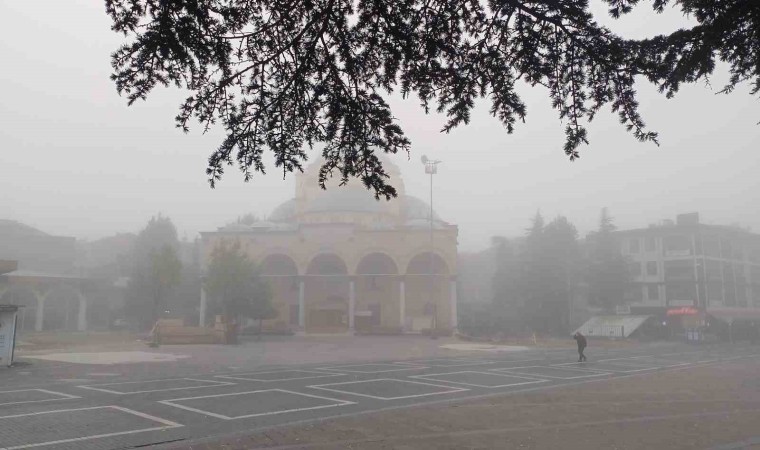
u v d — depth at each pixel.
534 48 5.75
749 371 23.12
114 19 5.12
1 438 9.31
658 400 14.59
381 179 6.08
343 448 8.88
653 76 5.62
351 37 5.63
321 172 6.24
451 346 39.44
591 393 15.88
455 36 5.76
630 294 61.72
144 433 9.80
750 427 10.95
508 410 12.69
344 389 16.02
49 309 58.62
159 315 54.41
